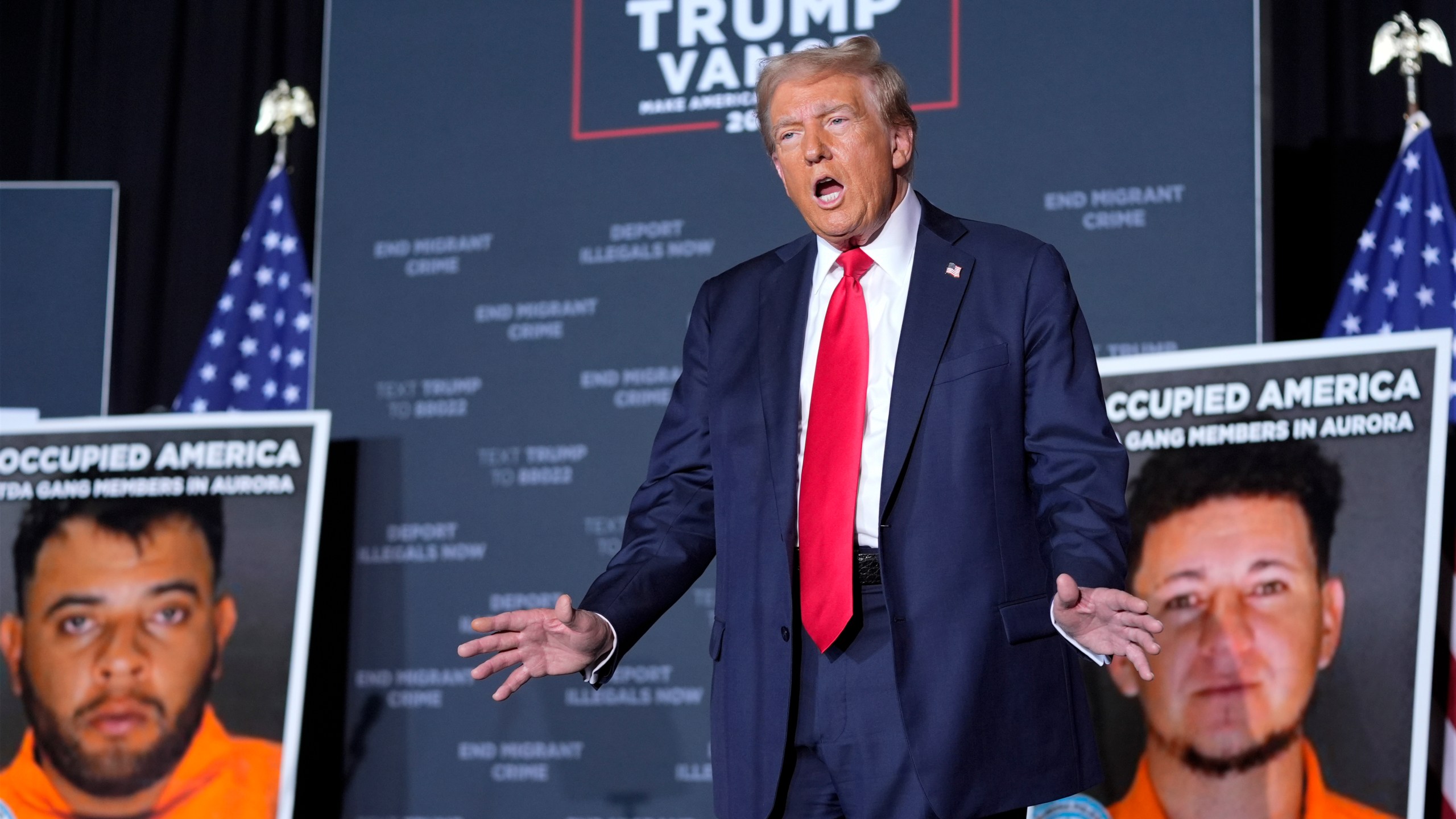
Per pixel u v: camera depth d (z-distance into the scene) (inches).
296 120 195.2
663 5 176.9
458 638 171.6
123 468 168.1
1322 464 137.7
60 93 201.0
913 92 166.1
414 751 170.2
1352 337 143.6
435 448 175.8
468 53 182.1
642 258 173.0
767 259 80.7
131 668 162.9
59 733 162.1
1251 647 136.4
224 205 195.3
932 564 68.0
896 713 66.9
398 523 175.2
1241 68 157.1
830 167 72.6
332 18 187.2
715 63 174.2
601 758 165.3
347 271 181.0
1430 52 162.2
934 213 77.4
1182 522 140.6
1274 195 163.5
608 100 177.0
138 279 194.4
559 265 175.5
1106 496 67.9
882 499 68.6
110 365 189.5
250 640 162.7
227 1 199.6
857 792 67.1
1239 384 141.3
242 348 189.9
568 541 170.9
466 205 179.2
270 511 165.8
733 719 70.3
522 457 173.5
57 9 203.0
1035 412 70.9
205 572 164.9
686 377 81.5
